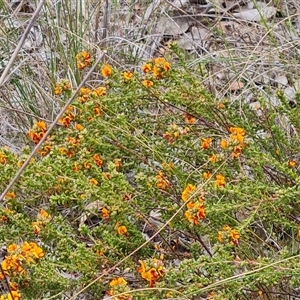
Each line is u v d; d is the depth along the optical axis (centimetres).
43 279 109
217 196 117
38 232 112
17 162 117
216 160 117
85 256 111
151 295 107
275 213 114
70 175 115
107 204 113
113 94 125
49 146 122
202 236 121
